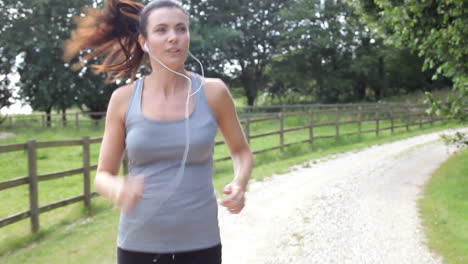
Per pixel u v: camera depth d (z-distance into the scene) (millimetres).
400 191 7254
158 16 1754
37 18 26406
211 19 34031
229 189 1784
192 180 1751
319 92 39312
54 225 5672
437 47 7301
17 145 5109
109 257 4398
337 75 37031
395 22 7449
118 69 2066
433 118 21516
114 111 1814
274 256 4539
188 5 34219
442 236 4902
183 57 1771
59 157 12305
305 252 4629
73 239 5047
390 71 38688
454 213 5656
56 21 26719
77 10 25641
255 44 37906
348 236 5090
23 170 10328
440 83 38406
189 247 1746
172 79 1786
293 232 5270
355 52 36406
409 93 38531
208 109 1801
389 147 13516
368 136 17375
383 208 6230
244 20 35688
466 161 9461
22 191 8102
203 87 1813
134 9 1953
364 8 8727
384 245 4766
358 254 4547
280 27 35594
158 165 1745
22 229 5480
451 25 6855
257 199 6934
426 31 7230
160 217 1725
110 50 2035
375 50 35812
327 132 18953
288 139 16016
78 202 6605
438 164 9773
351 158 11328
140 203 1733
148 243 1739
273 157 11938
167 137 1730
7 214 6430
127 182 1570
